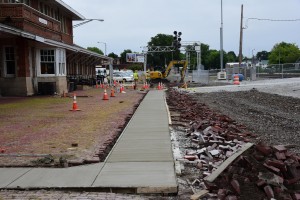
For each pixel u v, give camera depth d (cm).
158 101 2311
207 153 808
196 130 1120
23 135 1086
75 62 4122
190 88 3916
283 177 614
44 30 2756
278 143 1042
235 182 570
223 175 610
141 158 801
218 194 563
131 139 1020
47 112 1656
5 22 2305
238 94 3083
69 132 1133
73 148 898
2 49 2475
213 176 615
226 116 1559
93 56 4488
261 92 3228
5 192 610
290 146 975
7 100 2239
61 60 2873
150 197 596
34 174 694
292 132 1250
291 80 4238
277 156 648
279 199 553
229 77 5712
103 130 1163
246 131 1227
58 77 2767
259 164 628
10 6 2308
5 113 1612
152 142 971
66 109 1784
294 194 563
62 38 3578
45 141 993
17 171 714
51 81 2730
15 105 1956
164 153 843
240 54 5750
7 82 2506
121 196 597
